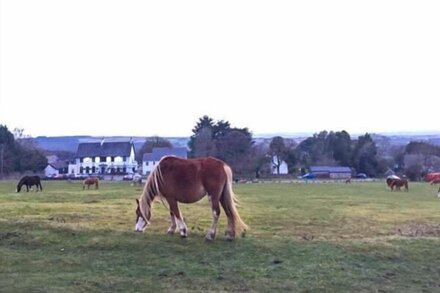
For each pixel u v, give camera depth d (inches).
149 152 4928.6
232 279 410.9
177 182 536.1
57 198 1334.9
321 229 706.8
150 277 411.8
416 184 2950.3
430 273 449.4
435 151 4453.7
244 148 4124.0
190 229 619.8
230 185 542.6
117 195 1492.4
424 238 570.9
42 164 4507.9
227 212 540.4
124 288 382.0
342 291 391.5
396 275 439.5
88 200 1243.8
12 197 1387.8
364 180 3659.0
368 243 530.3
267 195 1617.9
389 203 1275.8
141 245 502.6
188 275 419.2
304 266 450.9
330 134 4722.0
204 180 533.3
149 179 557.3
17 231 550.9
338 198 1464.1
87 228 569.0
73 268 434.6
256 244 516.1
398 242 540.1
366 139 4589.1
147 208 561.0
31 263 446.9
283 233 636.7
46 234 538.6
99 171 4972.9
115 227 626.2
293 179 3722.9
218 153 4079.7
